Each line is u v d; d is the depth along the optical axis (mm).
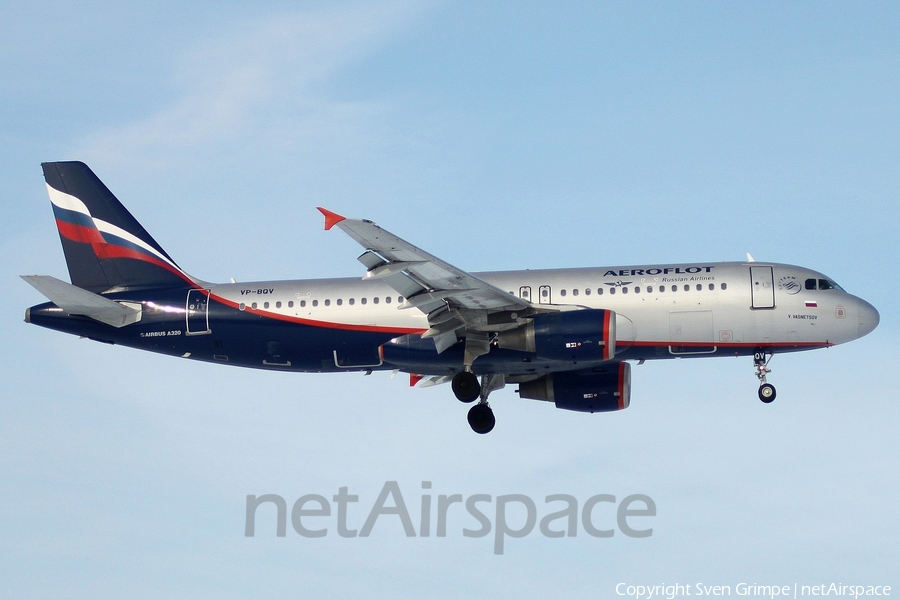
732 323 103188
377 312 106875
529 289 105000
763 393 105750
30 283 104250
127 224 113562
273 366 110812
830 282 104812
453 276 94250
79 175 114312
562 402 110062
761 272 104375
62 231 113625
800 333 103000
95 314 110188
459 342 103375
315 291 108875
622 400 109438
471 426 110000
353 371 110625
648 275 105000
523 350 102000
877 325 104750
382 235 87312
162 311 110500
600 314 100125
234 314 109062
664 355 104812
